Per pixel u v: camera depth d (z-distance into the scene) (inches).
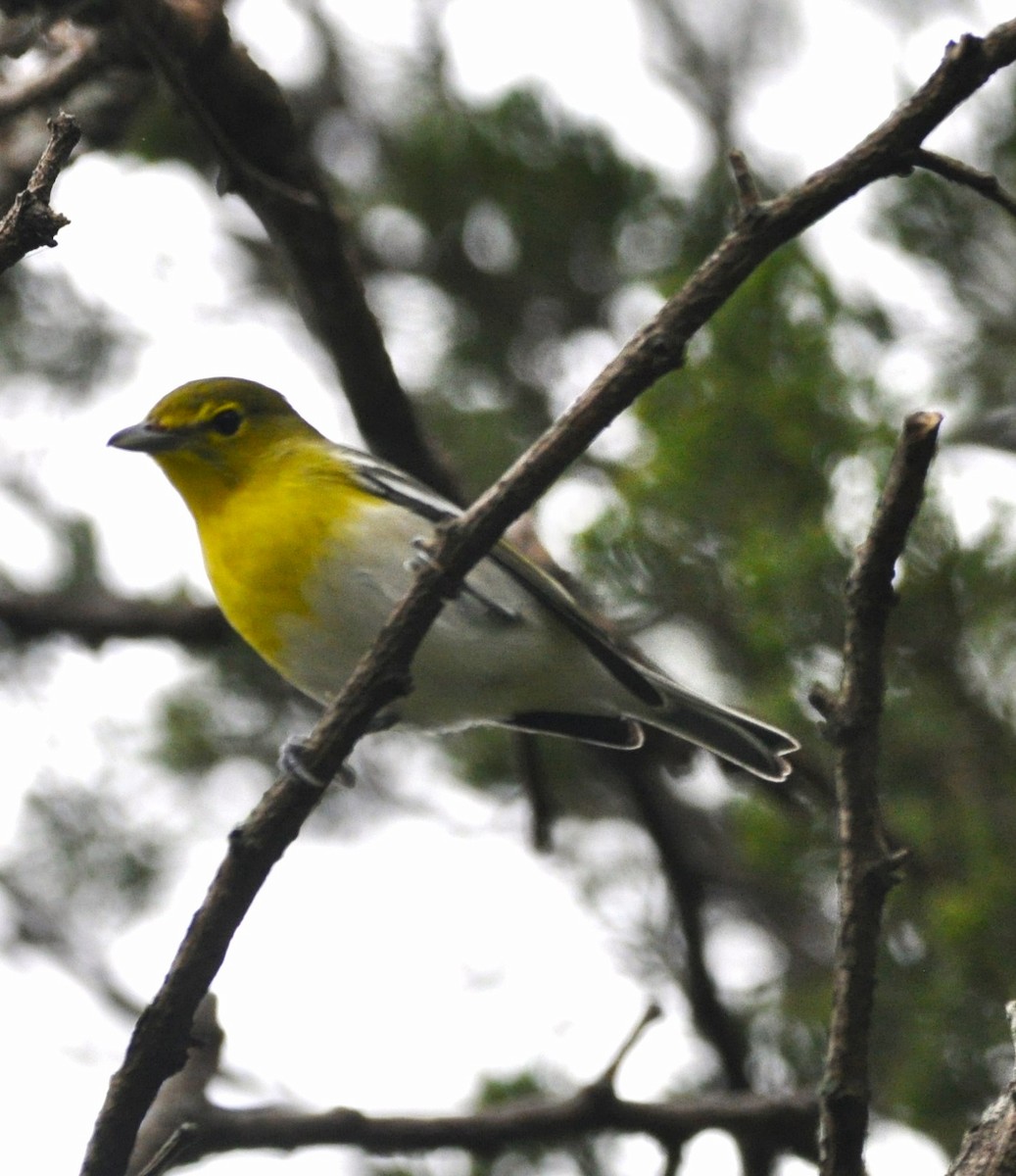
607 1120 346.9
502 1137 335.6
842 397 434.3
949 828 406.6
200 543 395.5
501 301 563.8
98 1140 249.9
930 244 489.1
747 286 444.8
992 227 483.5
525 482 247.3
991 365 486.6
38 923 507.2
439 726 398.6
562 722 394.6
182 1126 265.4
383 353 389.7
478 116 551.8
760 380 435.2
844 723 230.7
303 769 253.9
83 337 579.2
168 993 251.6
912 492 220.1
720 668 457.4
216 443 388.2
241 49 353.7
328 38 578.2
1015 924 378.9
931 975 402.9
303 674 382.6
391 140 569.0
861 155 236.4
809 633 417.7
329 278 374.3
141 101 406.0
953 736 417.1
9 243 220.4
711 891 497.4
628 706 386.3
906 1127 385.1
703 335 448.1
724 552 436.1
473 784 541.3
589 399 243.9
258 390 398.0
